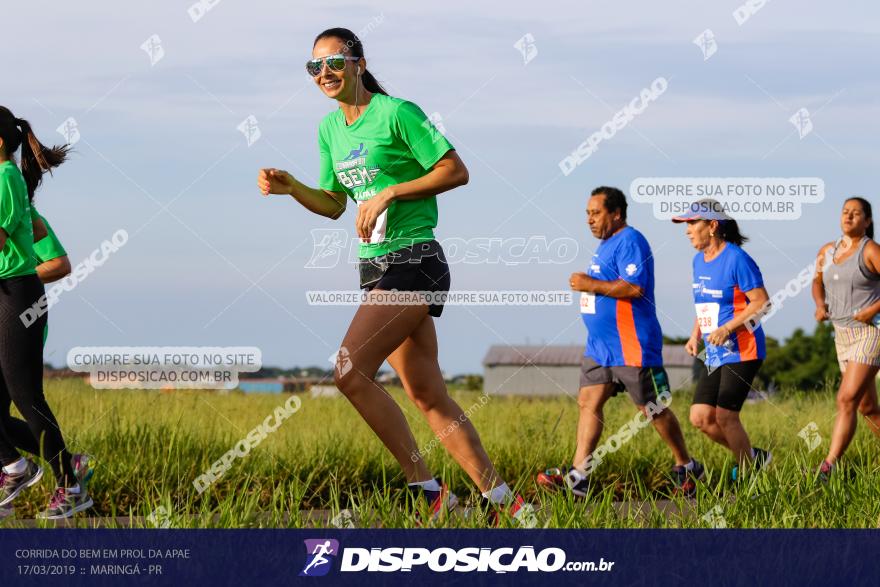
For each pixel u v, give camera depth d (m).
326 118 6.58
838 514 6.23
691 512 6.24
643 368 8.66
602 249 8.84
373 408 6.17
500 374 38.97
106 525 6.32
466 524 5.86
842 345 9.05
